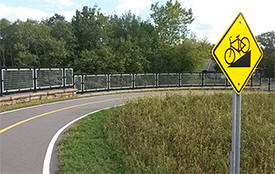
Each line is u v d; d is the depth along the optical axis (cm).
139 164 536
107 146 648
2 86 1335
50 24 5247
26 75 1520
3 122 919
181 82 2816
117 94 2125
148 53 4400
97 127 862
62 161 522
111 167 520
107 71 3591
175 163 531
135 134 709
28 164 509
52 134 751
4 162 519
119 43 4212
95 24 4119
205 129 759
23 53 3819
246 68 273
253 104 1152
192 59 4012
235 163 263
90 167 496
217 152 583
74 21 4369
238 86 267
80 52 3978
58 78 1786
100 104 1483
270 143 620
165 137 712
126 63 3816
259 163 552
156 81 2669
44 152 584
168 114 954
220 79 2953
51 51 3900
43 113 1129
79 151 597
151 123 819
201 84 2897
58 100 1639
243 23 272
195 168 513
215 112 973
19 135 737
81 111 1209
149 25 4966
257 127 766
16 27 4331
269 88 2778
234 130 264
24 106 1330
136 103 1219
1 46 4491
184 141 665
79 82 1997
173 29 4841
